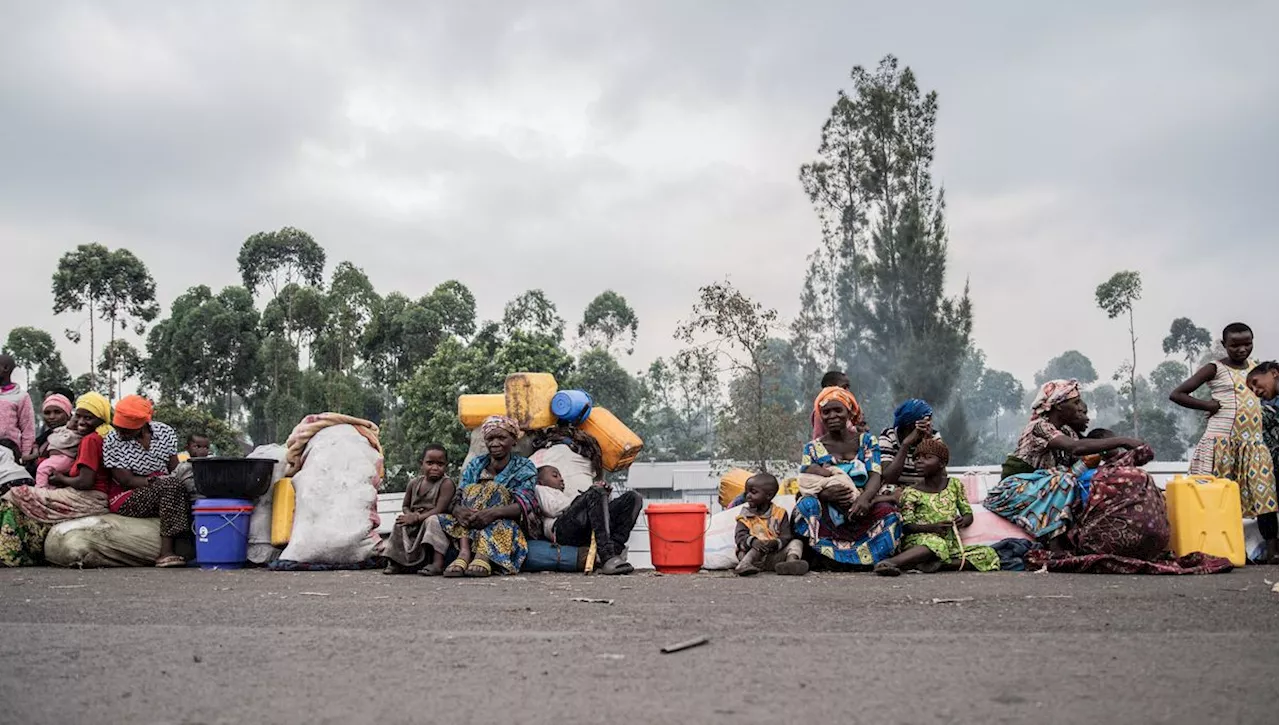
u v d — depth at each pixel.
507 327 72.31
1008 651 4.33
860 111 54.88
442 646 4.65
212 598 6.96
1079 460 9.38
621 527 9.39
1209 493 8.81
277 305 74.06
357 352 72.62
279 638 4.93
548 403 10.56
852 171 54.78
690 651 4.43
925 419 9.05
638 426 75.12
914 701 3.45
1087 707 3.34
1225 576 7.87
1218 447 9.56
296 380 70.38
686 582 8.00
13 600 6.88
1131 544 8.27
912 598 6.39
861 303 54.84
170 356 72.19
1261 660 4.08
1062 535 8.79
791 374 60.22
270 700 3.59
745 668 4.03
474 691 3.69
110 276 69.88
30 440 12.20
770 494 9.00
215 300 72.69
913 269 53.00
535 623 5.42
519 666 4.14
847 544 8.77
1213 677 3.76
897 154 54.06
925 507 8.84
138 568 10.32
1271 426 9.58
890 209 54.44
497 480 9.25
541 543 9.38
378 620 5.61
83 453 10.60
